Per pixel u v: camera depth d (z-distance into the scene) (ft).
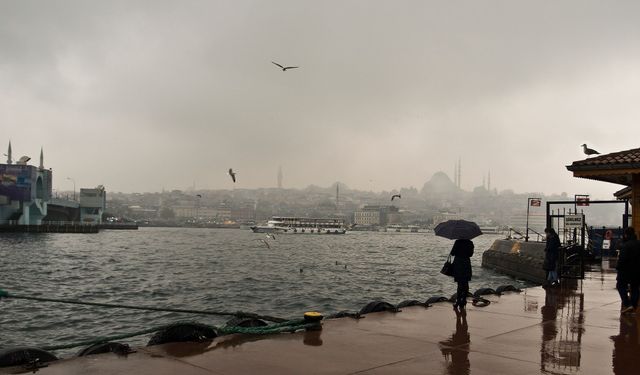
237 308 92.17
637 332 34.53
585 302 47.96
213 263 200.13
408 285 132.46
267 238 551.59
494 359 27.07
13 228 457.27
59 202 553.64
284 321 35.88
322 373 24.09
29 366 24.16
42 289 119.96
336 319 37.29
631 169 48.93
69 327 73.61
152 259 219.41
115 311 85.40
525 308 44.09
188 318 80.12
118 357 26.11
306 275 156.25
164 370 24.00
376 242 502.79
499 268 148.36
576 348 29.73
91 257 227.20
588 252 92.94
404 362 26.27
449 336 32.50
